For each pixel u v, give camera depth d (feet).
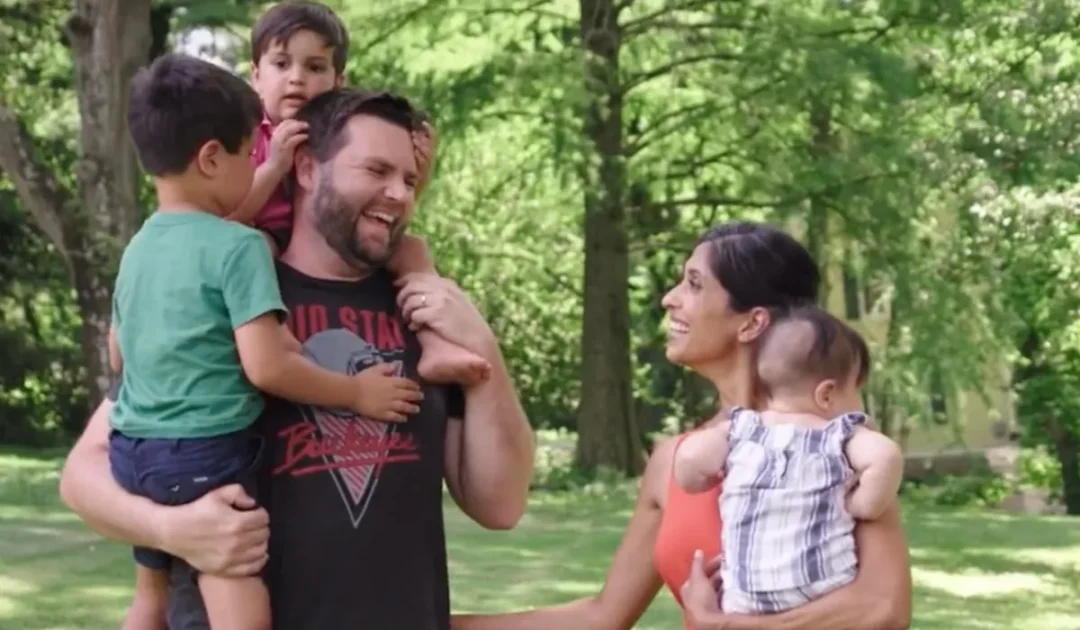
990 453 96.78
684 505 9.75
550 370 95.76
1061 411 84.48
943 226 71.00
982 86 68.64
